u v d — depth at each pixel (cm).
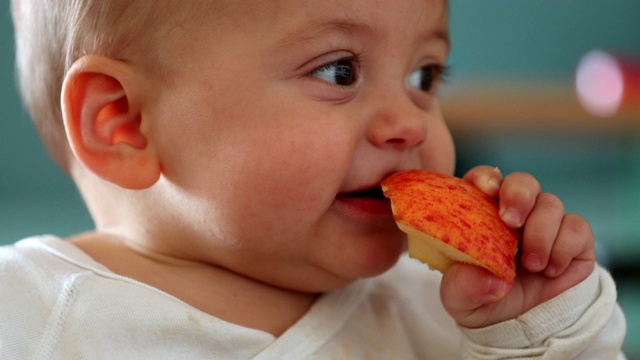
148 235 98
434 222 81
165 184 94
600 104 209
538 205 89
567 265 88
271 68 88
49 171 292
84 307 86
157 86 92
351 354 96
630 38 341
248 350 90
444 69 105
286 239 91
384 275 111
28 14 108
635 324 193
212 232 93
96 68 93
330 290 99
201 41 89
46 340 83
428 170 96
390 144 91
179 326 87
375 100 91
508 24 339
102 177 94
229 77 88
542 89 217
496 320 89
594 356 89
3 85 287
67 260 92
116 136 95
